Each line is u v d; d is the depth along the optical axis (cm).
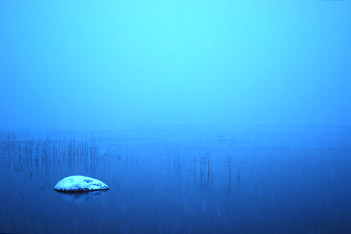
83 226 1303
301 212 1508
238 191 1859
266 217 1442
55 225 1304
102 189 1820
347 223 1376
